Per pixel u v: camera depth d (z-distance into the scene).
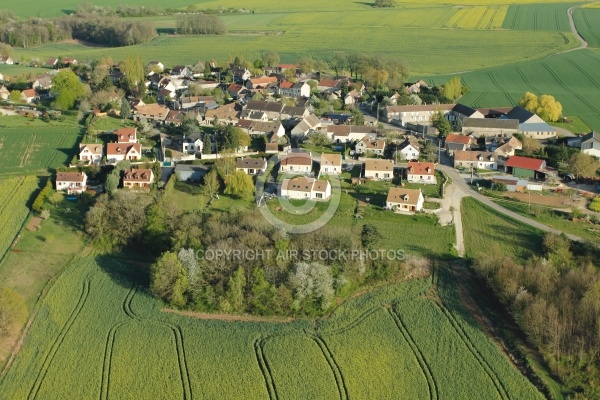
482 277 140.38
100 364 115.81
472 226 166.12
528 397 108.88
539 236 160.12
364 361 116.56
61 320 128.00
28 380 112.25
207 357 117.62
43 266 147.62
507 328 125.31
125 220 157.00
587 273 135.38
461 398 108.44
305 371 114.06
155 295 135.00
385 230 161.88
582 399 108.50
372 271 142.38
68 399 107.94
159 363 116.12
